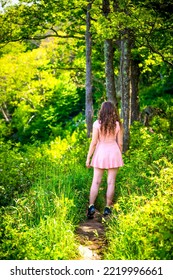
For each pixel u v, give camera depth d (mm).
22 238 4723
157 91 25766
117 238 4773
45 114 28922
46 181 7387
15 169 8039
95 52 18672
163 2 9445
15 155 9336
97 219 6277
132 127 11766
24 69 28969
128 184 6602
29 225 5426
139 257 4262
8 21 15961
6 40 16422
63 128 29078
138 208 4957
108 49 12312
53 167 8719
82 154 10164
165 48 12141
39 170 8406
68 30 16812
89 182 7574
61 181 7086
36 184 7336
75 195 6680
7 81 29578
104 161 6449
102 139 6559
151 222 4570
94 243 5332
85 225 5980
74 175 7754
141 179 6785
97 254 5012
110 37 10086
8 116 34312
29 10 15688
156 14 9672
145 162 7500
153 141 8703
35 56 28531
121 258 4352
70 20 16203
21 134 30281
